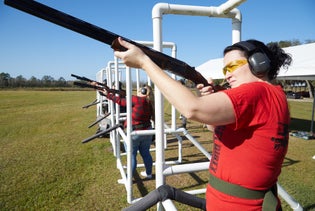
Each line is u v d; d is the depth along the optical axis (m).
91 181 4.36
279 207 1.02
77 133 8.55
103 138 7.60
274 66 1.05
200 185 4.10
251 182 0.94
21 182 4.34
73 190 4.01
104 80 8.43
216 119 0.84
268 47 1.06
